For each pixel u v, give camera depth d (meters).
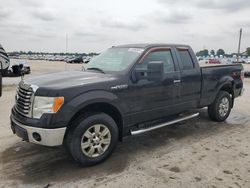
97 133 3.91
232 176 3.63
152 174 3.67
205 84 5.67
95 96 3.79
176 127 5.92
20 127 3.72
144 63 4.54
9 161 4.07
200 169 3.83
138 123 4.55
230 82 6.33
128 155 4.33
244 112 7.52
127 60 4.54
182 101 5.21
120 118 4.25
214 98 6.04
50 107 3.49
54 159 4.16
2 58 13.48
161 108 4.81
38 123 3.50
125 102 4.20
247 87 13.66
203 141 5.02
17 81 15.82
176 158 4.22
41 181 3.48
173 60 5.06
